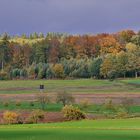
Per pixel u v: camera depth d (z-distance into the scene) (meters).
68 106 180.00
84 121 153.50
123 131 121.06
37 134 117.81
